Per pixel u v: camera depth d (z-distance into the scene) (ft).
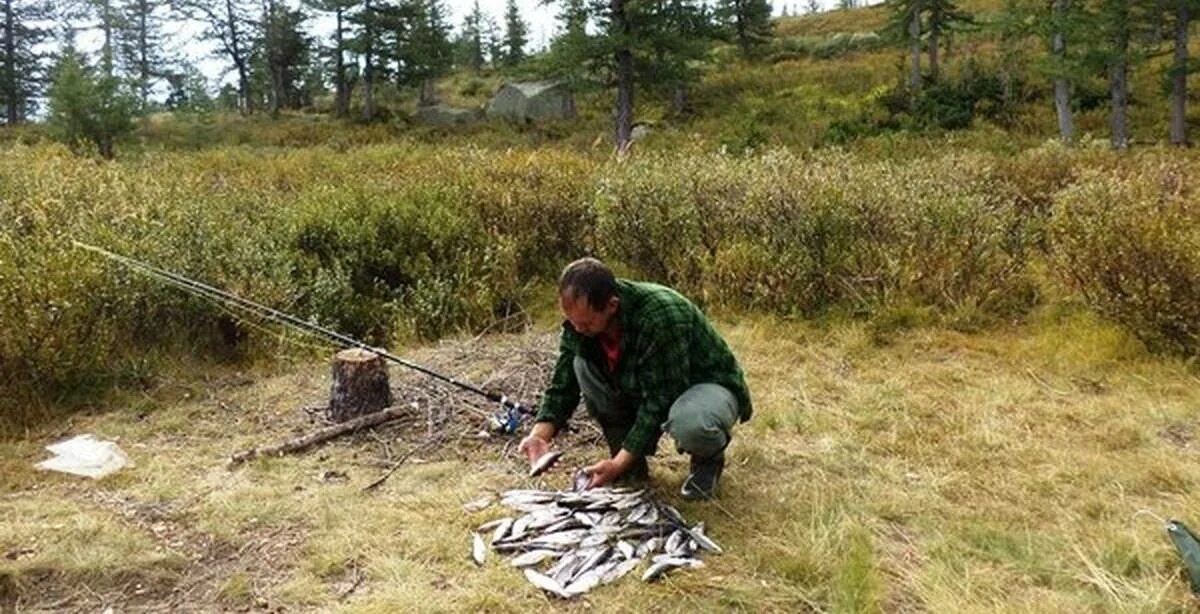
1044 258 21.31
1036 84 79.87
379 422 13.87
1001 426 13.89
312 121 105.70
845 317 19.62
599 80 88.48
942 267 19.94
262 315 15.64
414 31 113.39
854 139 70.03
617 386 10.75
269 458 12.77
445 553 9.94
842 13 150.20
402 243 21.74
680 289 21.68
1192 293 16.56
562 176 25.55
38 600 9.34
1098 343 17.34
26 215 19.43
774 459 12.67
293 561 9.93
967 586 9.14
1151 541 10.05
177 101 142.31
